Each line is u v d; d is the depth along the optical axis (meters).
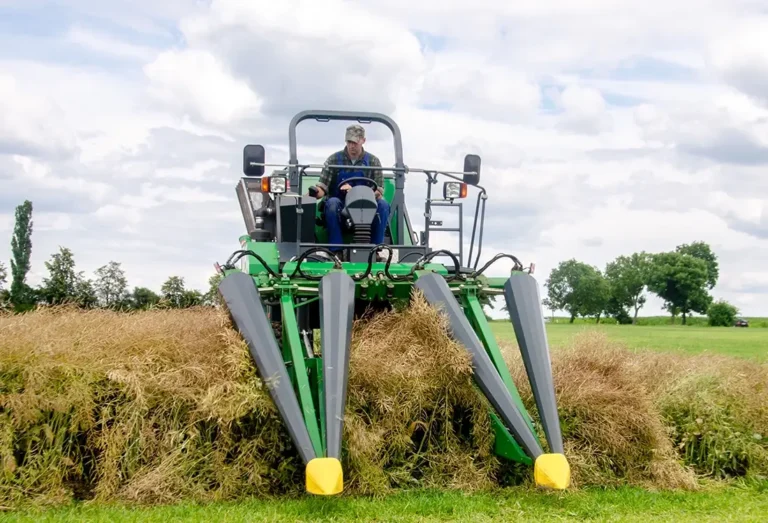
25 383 5.89
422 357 6.31
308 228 8.28
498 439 6.33
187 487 5.79
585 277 77.00
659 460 6.54
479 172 8.19
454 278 7.10
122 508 5.52
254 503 5.68
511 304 6.68
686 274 81.88
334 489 5.09
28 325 6.62
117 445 5.86
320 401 5.82
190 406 5.98
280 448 5.97
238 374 5.98
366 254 7.85
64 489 5.78
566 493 6.06
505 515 5.51
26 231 40.03
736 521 5.46
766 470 6.99
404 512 5.50
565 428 6.50
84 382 5.96
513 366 7.46
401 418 6.14
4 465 5.70
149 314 7.64
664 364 8.30
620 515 5.56
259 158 7.79
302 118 8.79
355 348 6.38
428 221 8.13
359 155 8.39
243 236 9.22
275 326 7.55
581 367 7.29
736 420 7.21
